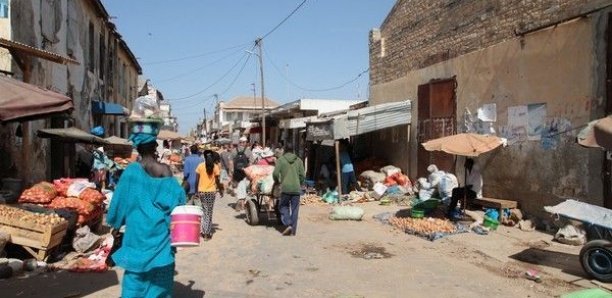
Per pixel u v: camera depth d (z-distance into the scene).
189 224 4.62
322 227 11.80
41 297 6.22
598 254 7.36
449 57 15.22
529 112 11.59
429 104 16.31
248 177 13.20
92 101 20.38
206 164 10.32
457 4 14.78
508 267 8.13
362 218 12.99
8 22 10.53
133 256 4.54
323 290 6.86
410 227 11.12
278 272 7.77
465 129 14.25
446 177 13.80
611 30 9.47
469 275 7.68
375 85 21.17
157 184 4.67
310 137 18.08
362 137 22.02
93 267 7.45
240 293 6.67
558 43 10.76
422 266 8.20
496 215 11.66
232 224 12.31
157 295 4.68
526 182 11.68
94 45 20.84
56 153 14.46
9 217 7.58
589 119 9.91
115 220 4.64
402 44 18.59
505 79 12.52
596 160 9.73
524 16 11.83
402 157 18.28
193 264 8.22
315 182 19.48
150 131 4.86
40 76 12.80
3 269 6.98
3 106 6.66
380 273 7.76
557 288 7.05
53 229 7.66
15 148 11.20
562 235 9.82
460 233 10.71
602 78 9.64
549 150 10.96
